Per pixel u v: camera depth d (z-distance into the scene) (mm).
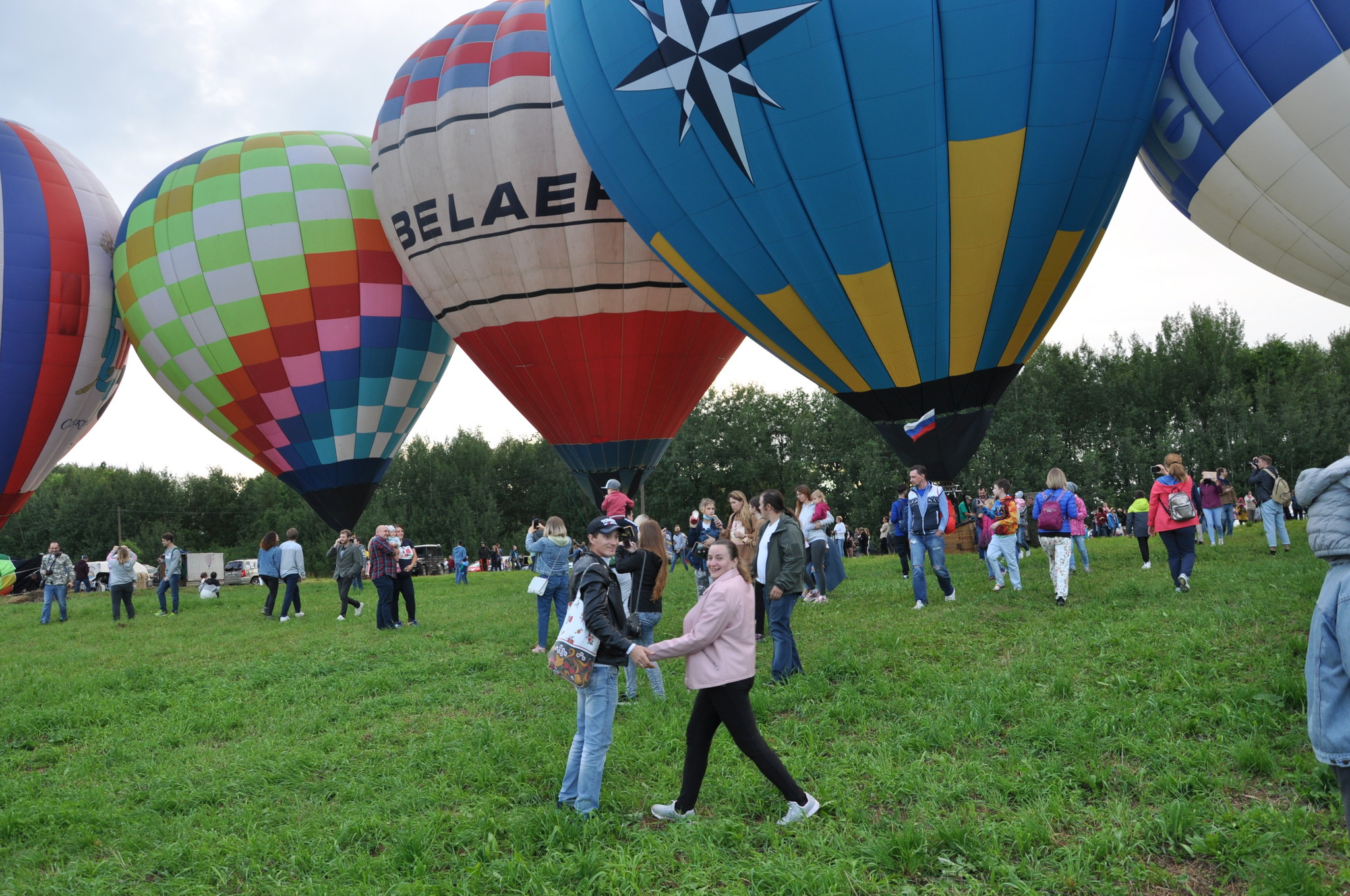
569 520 66938
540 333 17172
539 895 3793
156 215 19922
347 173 20125
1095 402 50875
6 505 22344
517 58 16578
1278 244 11617
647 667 4430
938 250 11445
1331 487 2873
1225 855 3697
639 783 5094
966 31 10258
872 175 11078
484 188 16609
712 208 12266
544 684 7988
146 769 6141
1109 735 5188
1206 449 47156
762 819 4535
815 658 7820
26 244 20875
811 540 11023
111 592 16359
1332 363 53656
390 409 20562
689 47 11250
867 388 12891
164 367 20484
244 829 4836
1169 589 9734
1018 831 3930
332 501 20531
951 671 7012
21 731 7305
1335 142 10320
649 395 17688
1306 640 6379
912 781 4688
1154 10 10492
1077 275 12250
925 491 10375
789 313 12734
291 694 8258
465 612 14227
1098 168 11188
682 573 23203
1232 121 10938
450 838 4469
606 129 12734
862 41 10406
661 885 3875
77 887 4207
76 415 22719
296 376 19531
